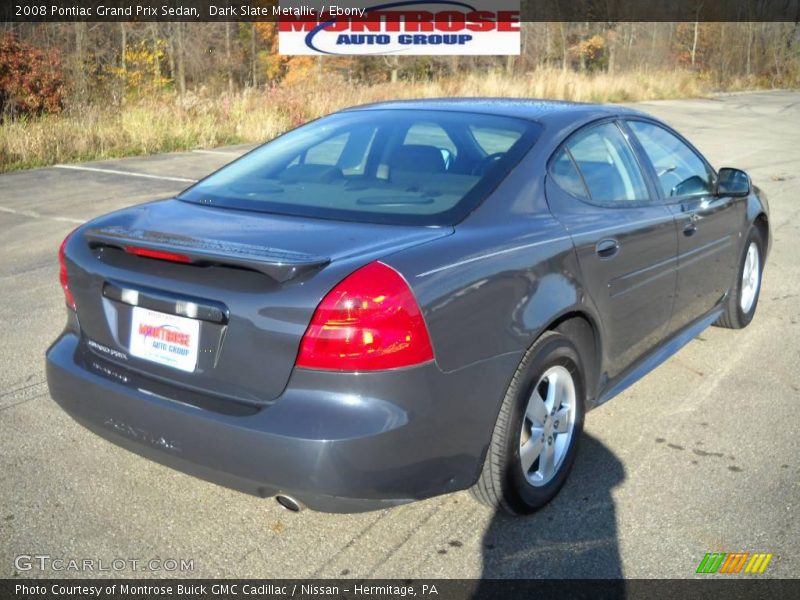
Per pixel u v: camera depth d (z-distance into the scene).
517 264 2.71
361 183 3.04
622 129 3.73
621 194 3.51
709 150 15.44
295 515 2.99
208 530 2.88
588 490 3.16
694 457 3.44
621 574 2.64
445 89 23.78
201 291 2.48
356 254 2.45
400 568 2.68
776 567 2.67
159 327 2.60
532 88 26.42
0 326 5.01
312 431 2.30
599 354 3.25
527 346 2.72
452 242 2.60
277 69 36.19
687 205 3.98
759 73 47.06
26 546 2.76
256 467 2.37
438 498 3.10
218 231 2.68
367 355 2.30
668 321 3.89
